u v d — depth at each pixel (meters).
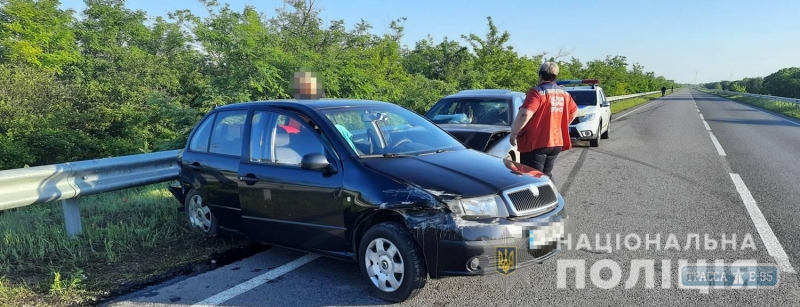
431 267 3.62
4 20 24.70
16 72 15.92
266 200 4.50
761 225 5.72
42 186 4.99
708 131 17.42
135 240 5.16
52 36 25.91
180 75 16.31
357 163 4.03
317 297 3.96
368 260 3.93
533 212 3.80
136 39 30.28
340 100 5.00
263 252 4.99
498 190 3.71
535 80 27.03
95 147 12.91
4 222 5.73
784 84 82.69
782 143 13.87
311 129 4.39
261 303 3.86
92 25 30.08
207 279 4.33
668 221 5.93
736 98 63.62
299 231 4.32
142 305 3.83
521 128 5.38
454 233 3.53
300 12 19.50
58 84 16.27
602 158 11.05
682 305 3.74
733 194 7.30
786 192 7.42
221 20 12.02
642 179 8.52
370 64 15.84
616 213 6.32
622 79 48.62
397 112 5.09
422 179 3.77
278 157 4.50
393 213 3.79
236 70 11.44
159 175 6.25
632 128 18.62
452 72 24.81
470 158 4.38
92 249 4.84
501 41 26.81
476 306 3.76
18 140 12.23
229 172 4.81
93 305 3.83
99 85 16.56
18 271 4.39
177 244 5.15
